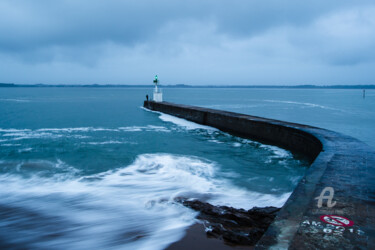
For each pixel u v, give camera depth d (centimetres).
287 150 1517
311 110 4659
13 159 1234
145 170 1072
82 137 1862
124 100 7606
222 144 1683
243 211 641
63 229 588
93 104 5812
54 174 1008
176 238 529
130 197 773
